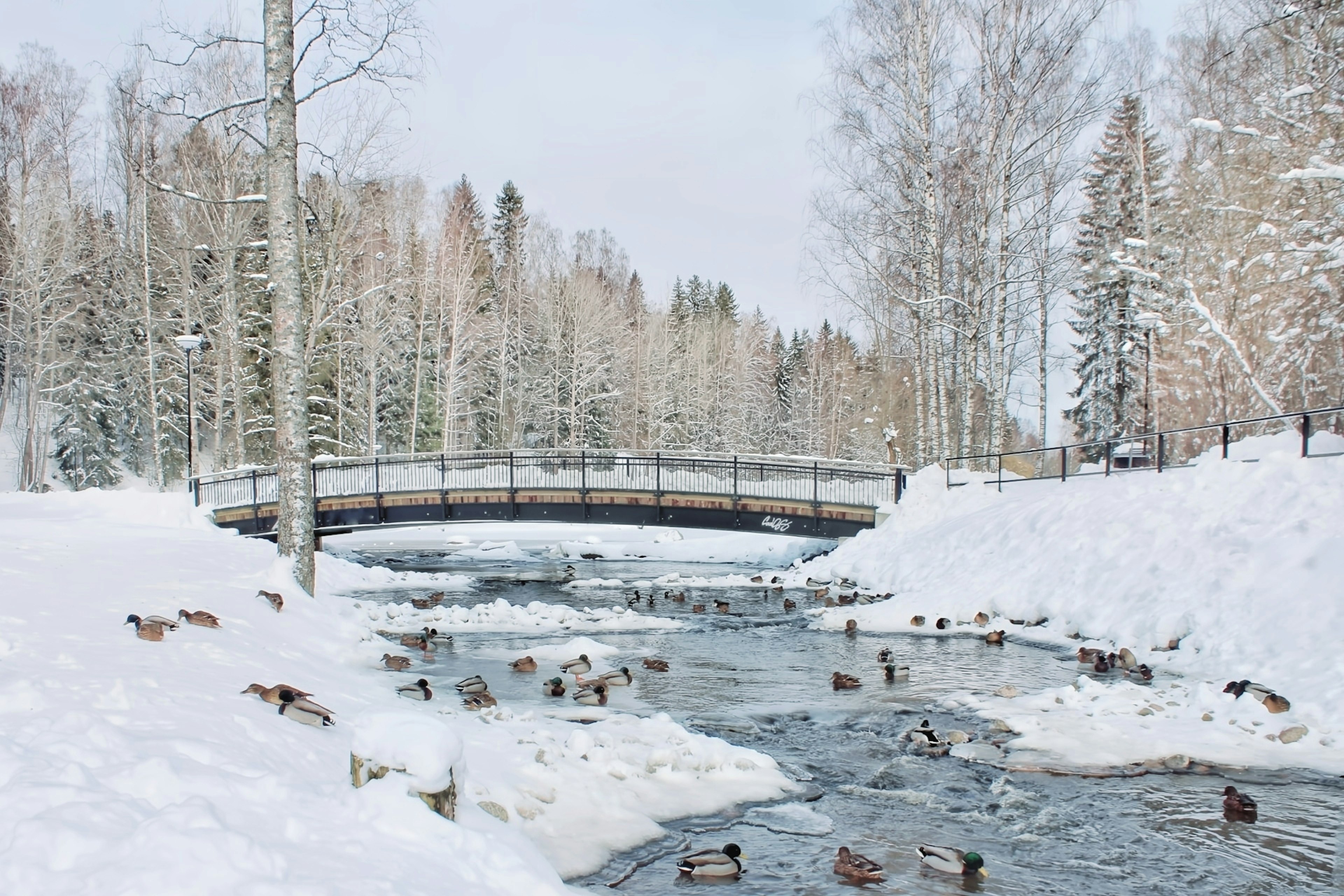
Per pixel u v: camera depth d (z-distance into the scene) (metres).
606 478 26.58
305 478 13.22
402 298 45.53
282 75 12.60
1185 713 9.16
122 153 37.38
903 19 24.44
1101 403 41.81
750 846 5.89
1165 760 7.72
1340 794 6.98
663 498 25.91
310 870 3.53
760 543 32.69
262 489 27.00
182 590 10.62
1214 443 25.25
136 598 9.63
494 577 24.83
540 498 26.31
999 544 17.44
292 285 13.01
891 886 5.27
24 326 41.38
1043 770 7.62
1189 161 28.91
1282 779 7.32
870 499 24.97
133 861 3.25
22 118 38.47
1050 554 15.69
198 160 32.31
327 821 4.10
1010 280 24.48
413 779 4.36
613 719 8.77
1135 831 6.27
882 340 33.16
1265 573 11.59
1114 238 36.47
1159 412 27.70
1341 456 12.79
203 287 40.09
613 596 20.84
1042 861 5.72
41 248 39.75
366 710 7.70
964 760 7.98
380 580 22.33
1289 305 21.05
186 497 24.33
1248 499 13.23
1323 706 8.72
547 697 10.02
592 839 5.65
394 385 50.78
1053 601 14.55
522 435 55.72
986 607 15.70
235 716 5.77
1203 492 14.12
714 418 65.75
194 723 5.36
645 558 31.58
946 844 6.02
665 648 13.96
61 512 22.58
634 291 80.81
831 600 18.84
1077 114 23.50
